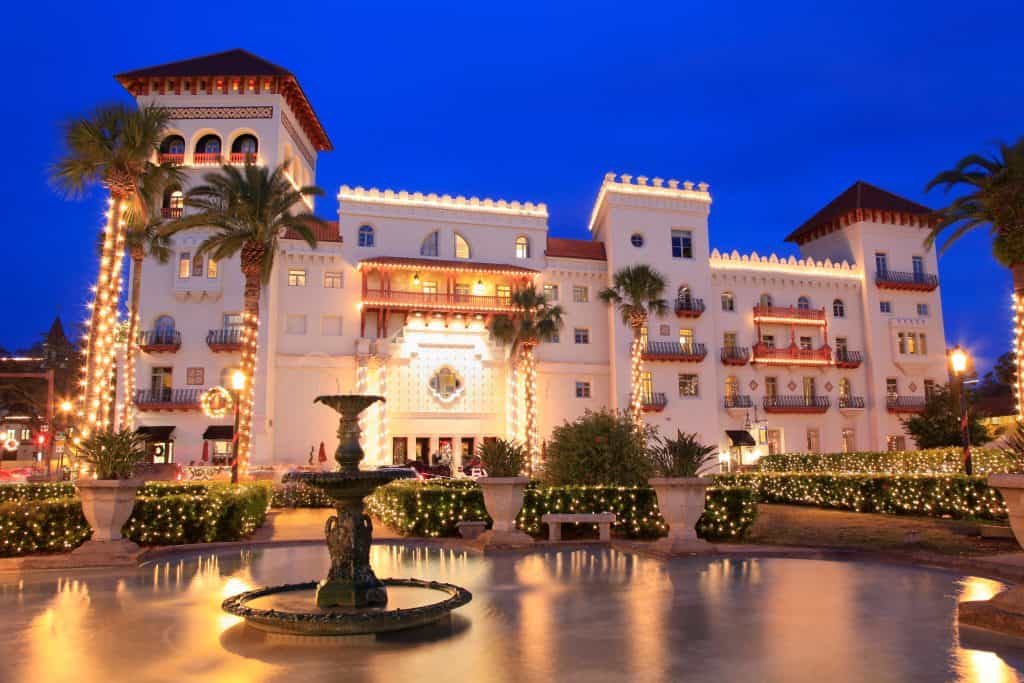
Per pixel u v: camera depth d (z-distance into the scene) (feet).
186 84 158.81
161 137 84.69
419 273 164.76
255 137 159.74
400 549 53.01
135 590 35.78
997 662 21.71
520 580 37.81
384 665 21.91
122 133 79.71
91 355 79.25
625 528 56.59
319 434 153.89
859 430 184.65
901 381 187.73
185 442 145.59
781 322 182.29
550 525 54.39
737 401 176.96
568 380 170.30
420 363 159.74
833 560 44.98
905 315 191.31
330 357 156.56
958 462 101.96
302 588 32.83
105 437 47.34
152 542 52.95
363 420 153.79
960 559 41.37
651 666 21.49
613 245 174.60
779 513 77.71
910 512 70.23
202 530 55.11
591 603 31.32
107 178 80.59
